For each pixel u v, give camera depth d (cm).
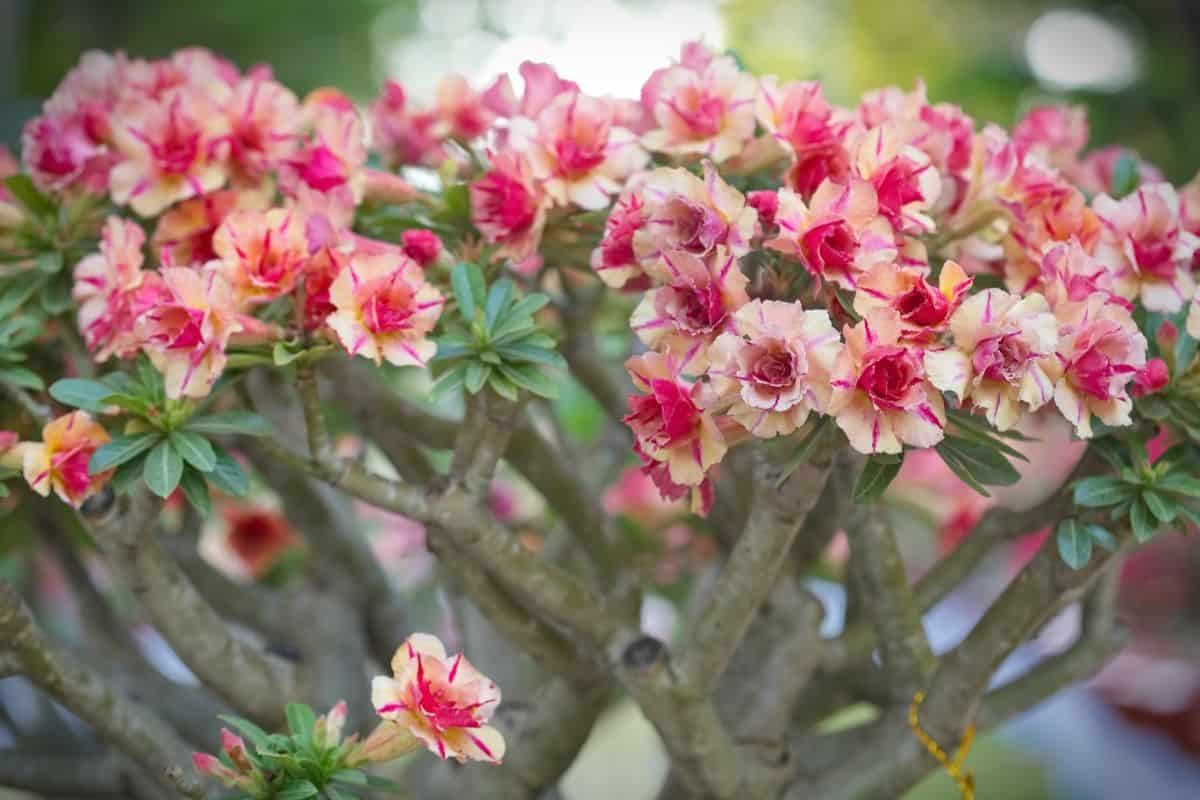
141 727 140
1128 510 133
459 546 138
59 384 132
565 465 156
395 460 159
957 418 129
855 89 615
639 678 140
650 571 169
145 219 149
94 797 160
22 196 146
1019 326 122
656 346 127
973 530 151
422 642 126
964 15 577
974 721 152
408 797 153
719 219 126
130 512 137
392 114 157
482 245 142
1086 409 125
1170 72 471
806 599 156
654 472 131
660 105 137
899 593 145
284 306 135
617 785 378
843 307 127
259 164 144
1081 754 324
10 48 295
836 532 155
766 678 153
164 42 454
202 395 130
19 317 144
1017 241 139
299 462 136
